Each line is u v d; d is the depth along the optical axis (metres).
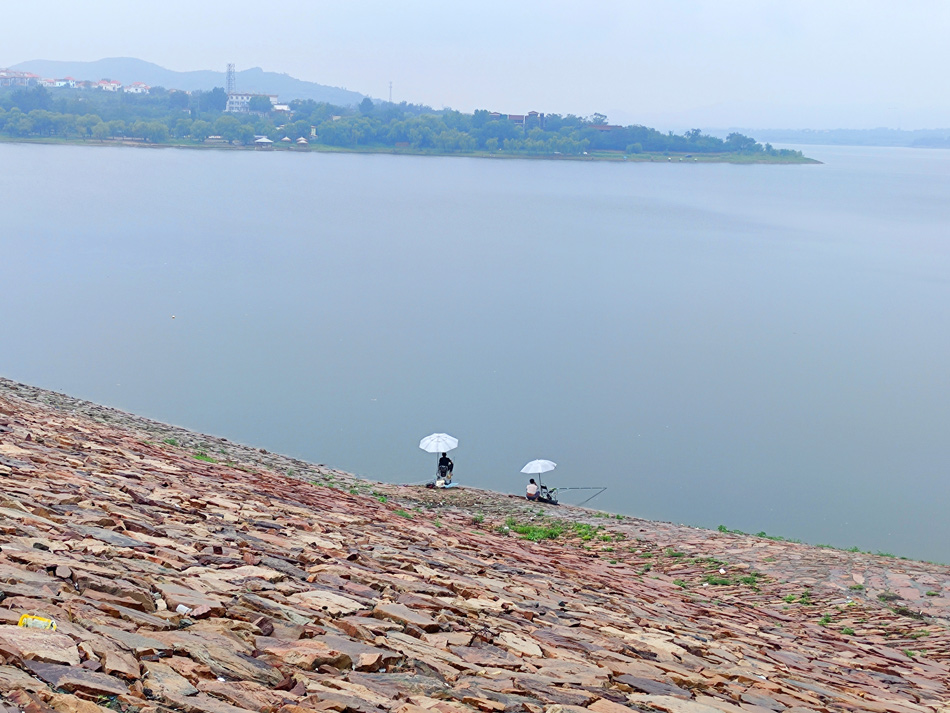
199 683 5.15
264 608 6.99
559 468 35.97
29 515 7.93
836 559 20.16
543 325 63.62
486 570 12.00
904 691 10.75
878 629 15.00
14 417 15.91
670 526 24.12
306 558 9.52
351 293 72.56
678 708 7.08
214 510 11.56
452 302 70.88
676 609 13.26
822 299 78.50
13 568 6.14
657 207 170.12
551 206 162.75
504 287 79.06
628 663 8.37
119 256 85.12
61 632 5.15
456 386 46.66
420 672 6.45
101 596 6.12
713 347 58.56
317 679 5.75
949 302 79.12
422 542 13.67
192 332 55.72
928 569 19.59
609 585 14.04
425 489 28.17
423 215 137.75
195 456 21.53
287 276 78.88
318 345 54.19
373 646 6.64
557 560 16.34
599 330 62.66
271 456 30.59
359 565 9.94
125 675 4.94
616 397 46.28
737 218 154.25
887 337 63.56
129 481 12.02
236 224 115.56
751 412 44.75
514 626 8.67
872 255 111.12
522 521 24.27
